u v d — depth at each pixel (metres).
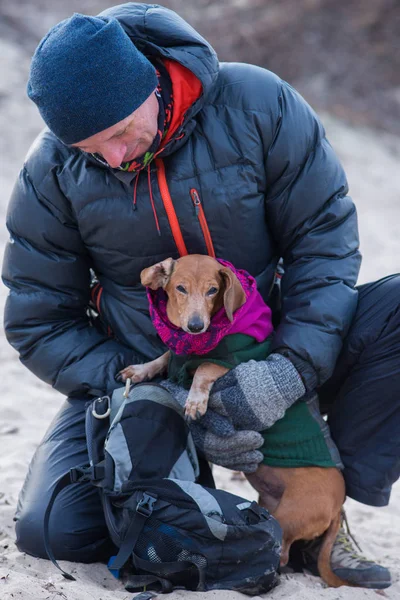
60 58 3.76
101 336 4.60
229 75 4.33
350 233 4.44
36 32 18.58
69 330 4.54
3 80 15.69
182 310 4.03
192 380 4.30
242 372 4.12
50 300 4.48
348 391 4.39
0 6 19.16
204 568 3.78
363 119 20.62
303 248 4.38
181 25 4.08
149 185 4.19
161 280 4.12
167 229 4.26
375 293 4.44
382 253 13.62
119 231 4.29
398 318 4.25
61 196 4.34
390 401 4.29
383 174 18.28
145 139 3.98
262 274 4.56
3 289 9.59
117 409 4.17
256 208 4.34
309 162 4.37
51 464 4.32
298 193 4.34
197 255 4.14
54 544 4.07
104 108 3.78
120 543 3.88
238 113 4.25
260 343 4.28
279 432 4.29
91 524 4.14
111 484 3.92
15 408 6.64
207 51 4.06
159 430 4.09
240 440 4.18
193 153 4.21
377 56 21.86
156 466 4.02
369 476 4.33
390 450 4.31
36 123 14.88
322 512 4.19
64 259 4.48
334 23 22.09
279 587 3.98
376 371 4.29
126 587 3.88
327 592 3.99
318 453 4.29
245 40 21.53
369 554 4.83
